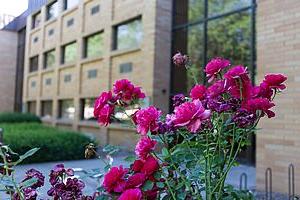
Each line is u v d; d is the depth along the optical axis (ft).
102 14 40.75
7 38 24.79
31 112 53.93
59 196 5.93
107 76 39.32
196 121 5.16
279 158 16.87
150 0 33.86
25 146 23.41
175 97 6.94
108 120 6.30
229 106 5.67
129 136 32.86
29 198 5.80
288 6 17.11
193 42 32.50
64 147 26.94
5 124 41.73
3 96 44.60
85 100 44.91
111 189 5.21
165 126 5.51
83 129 43.34
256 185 17.65
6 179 5.88
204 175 6.15
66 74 48.16
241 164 24.36
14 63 37.22
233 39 29.01
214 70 6.63
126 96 6.57
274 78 6.24
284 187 16.44
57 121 49.39
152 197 5.46
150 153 5.58
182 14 33.96
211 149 6.32
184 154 6.21
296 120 16.31
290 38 16.90
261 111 5.93
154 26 33.19
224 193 6.73
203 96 6.22
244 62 27.66
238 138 6.25
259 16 18.51
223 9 30.22
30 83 49.98
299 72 16.39
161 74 33.09
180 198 5.79
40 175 6.33
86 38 44.24
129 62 36.42
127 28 37.88
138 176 5.28
